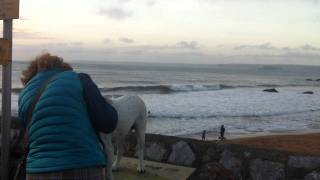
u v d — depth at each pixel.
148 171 6.79
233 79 136.75
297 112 53.00
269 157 6.88
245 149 7.07
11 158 4.42
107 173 5.70
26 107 3.34
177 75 138.75
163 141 7.65
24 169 3.66
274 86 113.44
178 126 36.75
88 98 3.28
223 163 7.08
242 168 6.95
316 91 98.81
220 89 83.75
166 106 49.81
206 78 130.62
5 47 4.75
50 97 3.23
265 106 57.50
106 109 3.33
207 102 57.28
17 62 133.00
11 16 4.67
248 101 63.12
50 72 3.45
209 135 32.69
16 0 4.66
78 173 3.16
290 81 149.12
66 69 3.55
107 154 5.65
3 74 4.74
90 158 3.21
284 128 38.97
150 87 67.88
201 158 7.27
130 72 142.38
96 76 104.88
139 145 6.72
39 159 3.19
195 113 45.06
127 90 66.19
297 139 29.53
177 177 6.57
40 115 3.23
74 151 3.17
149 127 35.75
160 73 148.12
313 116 49.41
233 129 36.84
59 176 3.13
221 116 44.72
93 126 3.34
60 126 3.18
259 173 6.84
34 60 3.61
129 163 7.18
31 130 3.27
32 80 3.45
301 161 6.71
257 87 102.06
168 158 7.50
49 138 3.18
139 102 6.54
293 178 6.66
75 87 3.28
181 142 7.52
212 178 6.93
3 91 4.73
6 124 4.64
